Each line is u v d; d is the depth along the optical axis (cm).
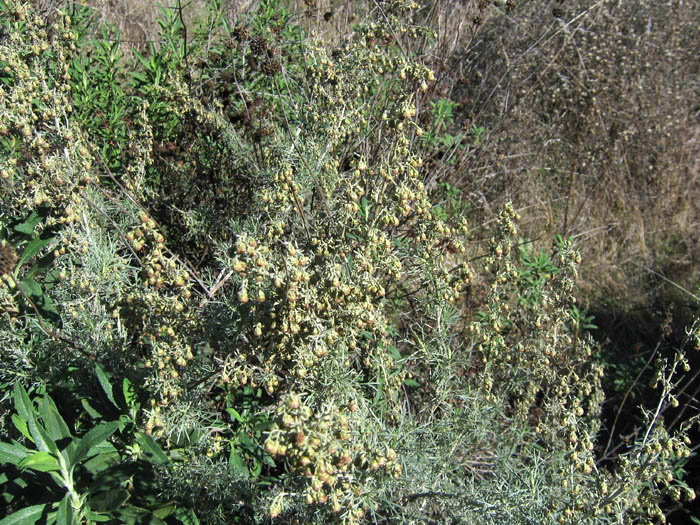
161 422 216
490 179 523
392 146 257
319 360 211
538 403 369
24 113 252
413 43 468
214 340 239
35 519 217
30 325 261
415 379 337
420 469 244
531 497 235
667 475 223
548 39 590
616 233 530
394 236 348
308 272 215
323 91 306
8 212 285
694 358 414
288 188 242
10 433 258
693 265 503
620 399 395
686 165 563
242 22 459
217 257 271
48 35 314
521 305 373
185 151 366
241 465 234
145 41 508
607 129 578
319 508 211
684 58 632
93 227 263
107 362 253
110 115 373
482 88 518
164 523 218
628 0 642
